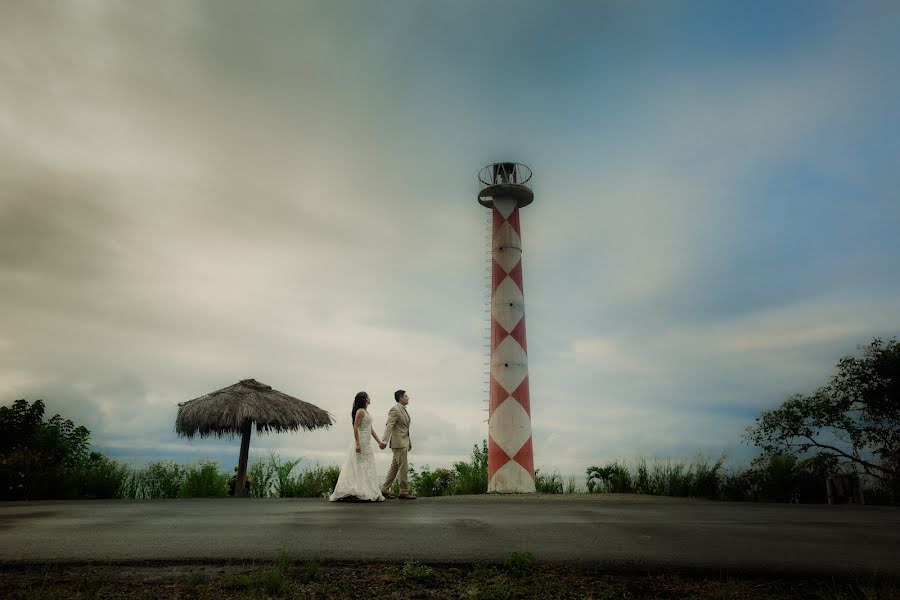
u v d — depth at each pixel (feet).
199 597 15.17
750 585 16.92
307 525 24.75
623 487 52.65
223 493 50.93
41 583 16.10
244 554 18.80
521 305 62.08
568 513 30.48
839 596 15.76
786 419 54.90
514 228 64.18
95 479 48.29
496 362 59.98
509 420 57.77
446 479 58.80
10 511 31.53
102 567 17.53
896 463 51.60
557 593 15.96
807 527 25.75
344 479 38.19
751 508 35.83
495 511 31.27
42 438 50.78
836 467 52.24
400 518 27.50
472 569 17.92
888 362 51.62
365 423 38.93
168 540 21.01
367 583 16.49
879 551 20.30
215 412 50.06
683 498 47.57
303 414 53.72
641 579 17.22
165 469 51.39
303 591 15.76
